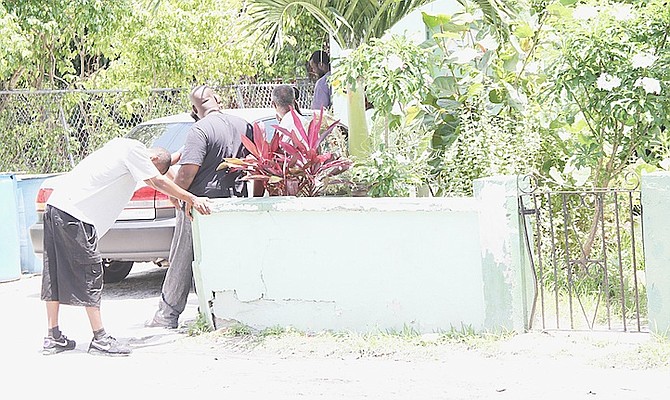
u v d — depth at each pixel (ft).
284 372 33.30
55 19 73.05
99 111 75.10
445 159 43.37
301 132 39.24
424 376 31.81
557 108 43.57
